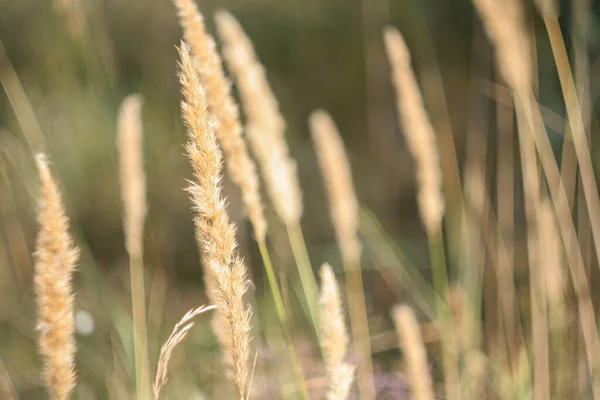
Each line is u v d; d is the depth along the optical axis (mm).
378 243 1458
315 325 1145
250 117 1148
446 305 1305
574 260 1297
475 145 1450
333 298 1045
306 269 1175
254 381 1281
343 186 1231
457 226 1411
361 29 2242
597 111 1420
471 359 1288
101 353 1348
